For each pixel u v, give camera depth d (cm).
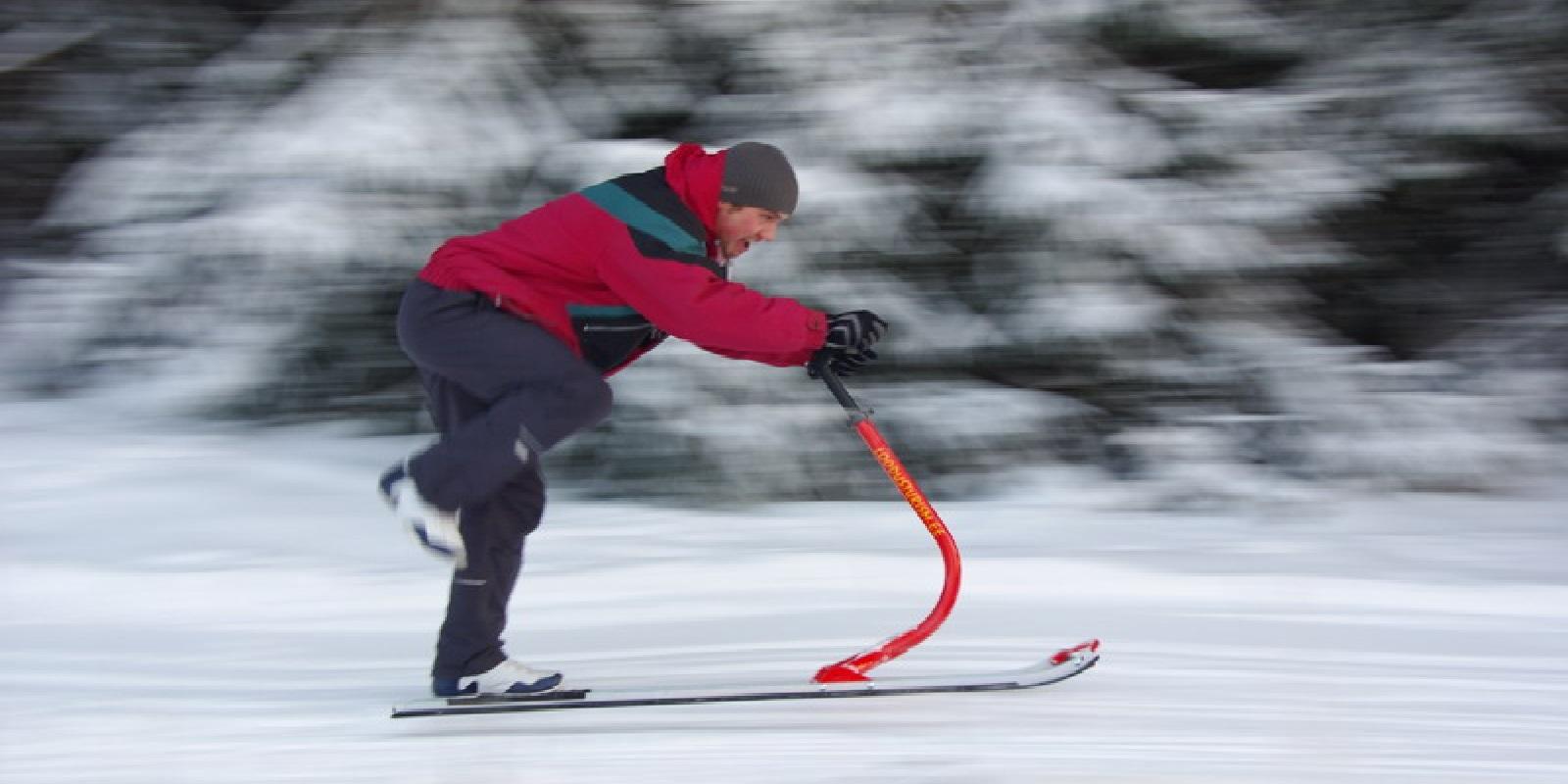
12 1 1127
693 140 937
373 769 477
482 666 549
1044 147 912
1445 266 1086
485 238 533
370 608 696
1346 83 984
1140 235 906
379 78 944
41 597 701
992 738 502
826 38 941
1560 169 1046
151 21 1124
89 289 996
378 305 952
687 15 953
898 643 557
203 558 764
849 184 902
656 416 884
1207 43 973
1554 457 982
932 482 931
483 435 507
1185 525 858
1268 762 480
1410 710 538
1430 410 955
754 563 757
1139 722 520
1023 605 691
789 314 526
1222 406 966
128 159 1003
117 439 960
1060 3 951
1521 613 679
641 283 511
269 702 560
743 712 533
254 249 896
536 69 966
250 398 971
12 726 527
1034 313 923
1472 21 984
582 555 784
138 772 478
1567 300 1064
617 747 495
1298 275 977
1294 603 693
